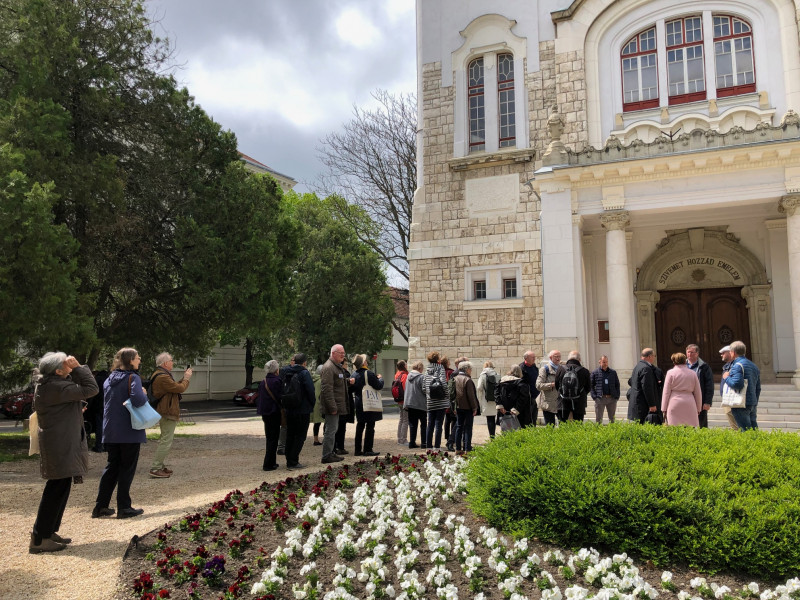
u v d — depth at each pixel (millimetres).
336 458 11227
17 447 15492
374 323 37812
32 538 6082
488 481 6266
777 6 19516
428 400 12859
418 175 23500
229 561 5516
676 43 20797
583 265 20062
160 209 18156
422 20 24000
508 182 21984
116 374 7789
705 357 20625
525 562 5312
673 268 21094
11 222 12008
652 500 5332
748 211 18906
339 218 39219
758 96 19531
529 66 22172
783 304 19375
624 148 17641
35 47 15086
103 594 4910
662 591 4852
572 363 12297
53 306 12641
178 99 18344
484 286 22141
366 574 5043
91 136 17062
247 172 20094
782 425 14812
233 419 26750
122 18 17734
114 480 7629
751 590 4750
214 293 17250
